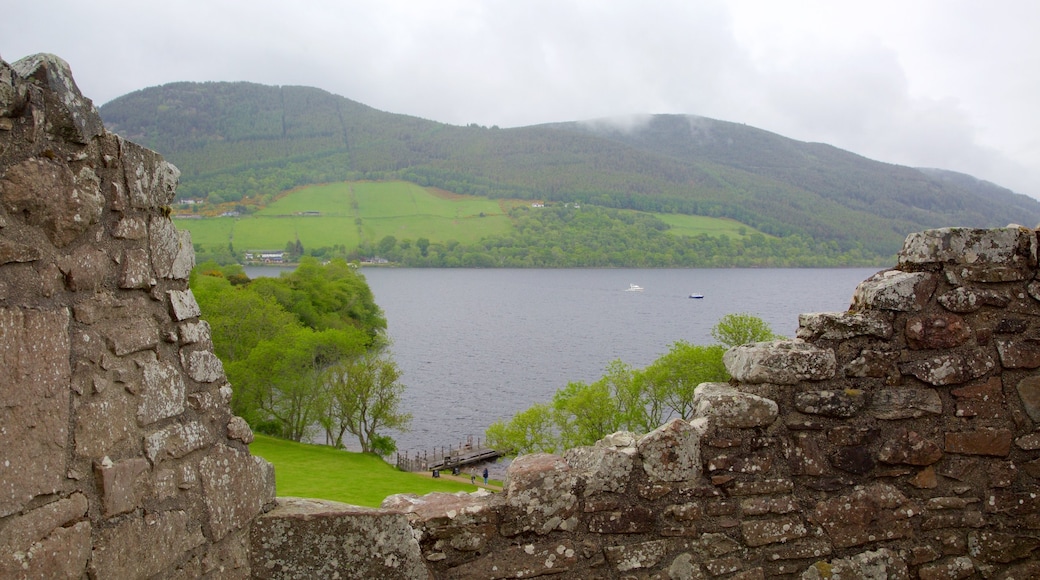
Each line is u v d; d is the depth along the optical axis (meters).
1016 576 4.61
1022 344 4.67
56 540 2.51
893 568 4.50
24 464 2.41
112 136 2.91
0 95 2.33
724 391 4.61
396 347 96.19
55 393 2.55
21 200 2.45
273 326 43.94
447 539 3.99
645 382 34.69
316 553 3.73
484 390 70.75
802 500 4.47
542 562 4.10
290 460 34.09
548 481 4.14
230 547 3.49
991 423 4.64
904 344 4.59
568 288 186.25
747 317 36.69
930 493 4.59
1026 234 4.70
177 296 3.30
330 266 100.62
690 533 4.32
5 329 2.36
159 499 3.04
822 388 4.52
